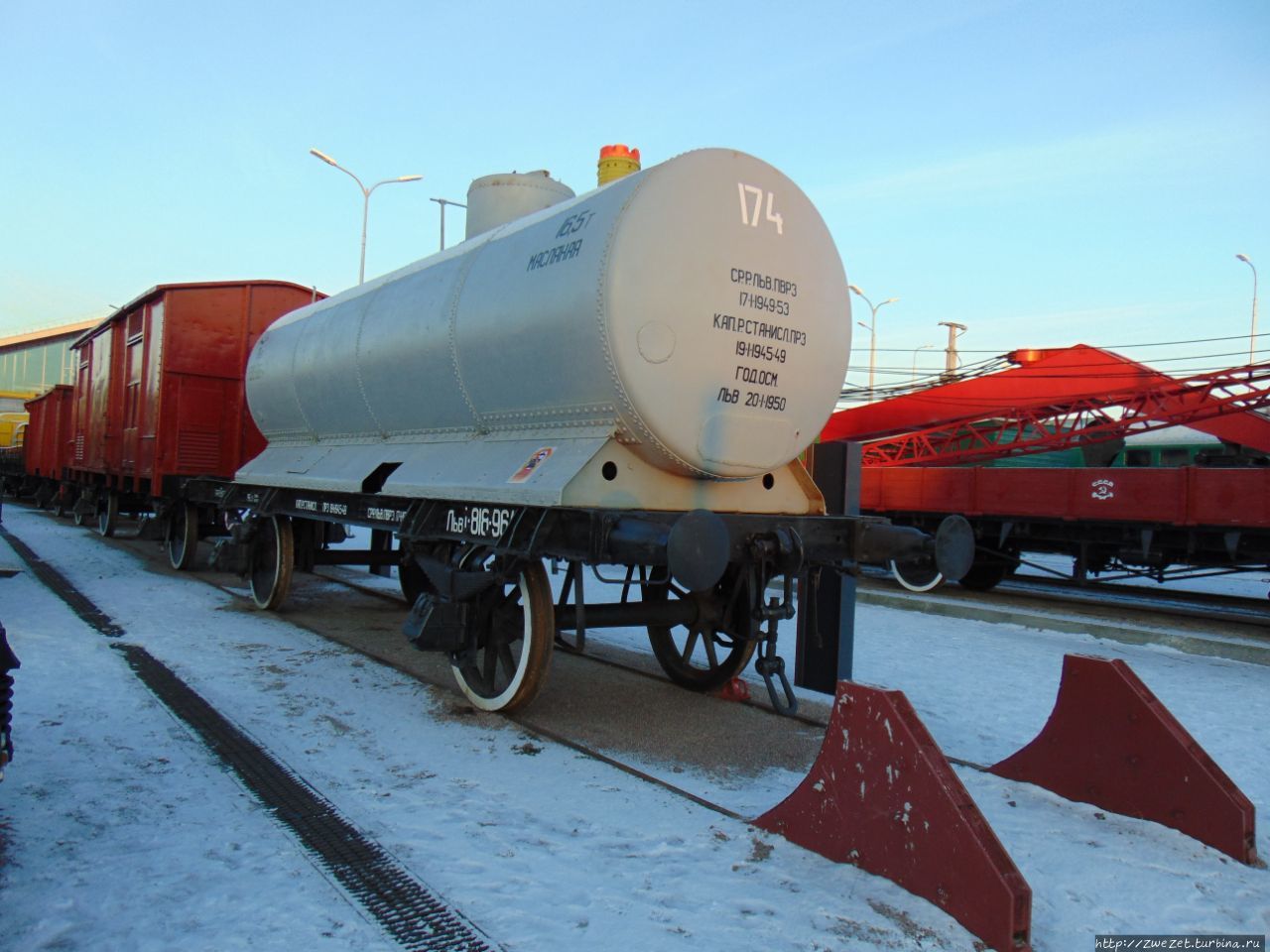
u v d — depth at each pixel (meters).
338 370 7.98
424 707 5.93
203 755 4.76
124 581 11.49
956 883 3.19
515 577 5.67
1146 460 22.86
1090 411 15.79
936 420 17.00
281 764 4.67
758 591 5.48
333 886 3.34
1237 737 6.04
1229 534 11.83
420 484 6.21
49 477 26.33
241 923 3.03
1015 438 17.16
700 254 5.20
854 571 6.02
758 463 5.56
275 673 6.68
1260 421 14.94
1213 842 4.03
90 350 17.91
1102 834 4.16
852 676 7.48
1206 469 12.02
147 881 3.32
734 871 3.57
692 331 5.14
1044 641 10.03
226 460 12.47
